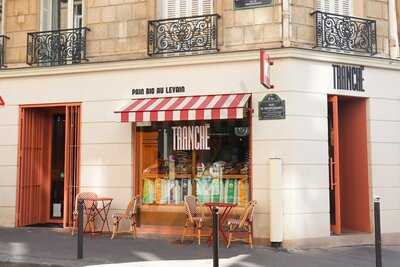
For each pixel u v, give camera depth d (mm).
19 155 12227
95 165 11625
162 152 11516
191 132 11328
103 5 11906
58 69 11930
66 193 11859
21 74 12203
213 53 10797
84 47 11891
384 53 11539
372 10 11555
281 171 10203
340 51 10977
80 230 8953
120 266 8398
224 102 10289
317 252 9977
